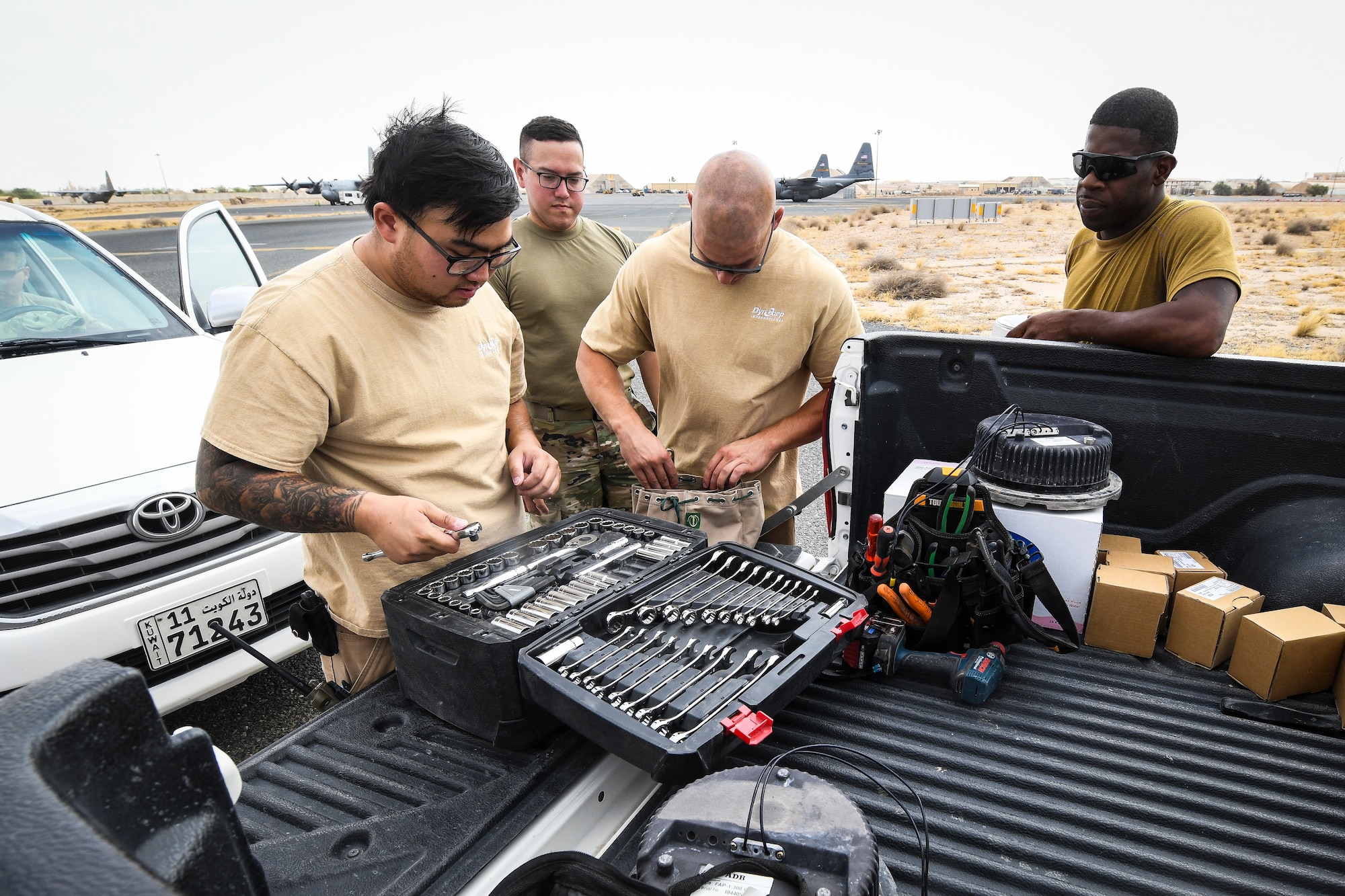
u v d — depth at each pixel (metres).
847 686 1.73
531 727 1.32
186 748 0.45
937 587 1.77
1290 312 16.02
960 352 2.08
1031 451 1.82
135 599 2.34
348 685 1.80
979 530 1.74
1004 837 1.29
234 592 2.51
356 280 1.54
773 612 1.50
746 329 2.37
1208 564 1.91
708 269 2.38
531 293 3.24
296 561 2.66
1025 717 1.61
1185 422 1.93
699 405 2.46
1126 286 2.31
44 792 0.35
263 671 2.78
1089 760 1.48
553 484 1.93
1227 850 1.27
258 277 4.34
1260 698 1.66
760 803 1.02
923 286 19.97
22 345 3.10
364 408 1.57
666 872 1.01
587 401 3.39
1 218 3.46
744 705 1.20
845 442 2.12
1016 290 20.20
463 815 1.17
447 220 1.38
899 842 1.28
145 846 0.41
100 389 2.86
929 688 1.72
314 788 1.26
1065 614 1.81
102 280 3.51
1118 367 1.95
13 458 2.43
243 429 1.44
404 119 1.44
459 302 1.58
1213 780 1.42
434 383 1.66
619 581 1.54
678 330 2.42
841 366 2.07
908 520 1.80
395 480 1.64
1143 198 2.23
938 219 41.56
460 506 1.72
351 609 1.73
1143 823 1.33
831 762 1.48
